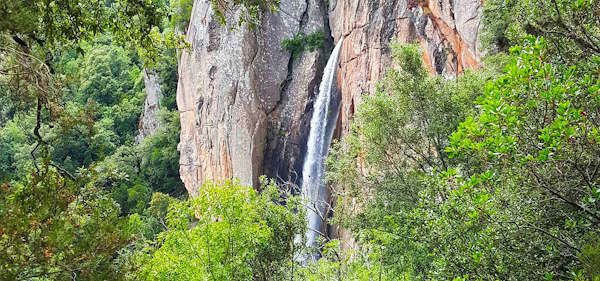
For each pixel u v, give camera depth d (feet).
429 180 29.37
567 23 24.09
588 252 17.17
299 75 120.47
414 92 46.91
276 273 38.19
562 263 20.83
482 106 21.34
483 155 21.54
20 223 14.75
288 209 39.32
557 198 21.07
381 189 47.57
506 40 52.24
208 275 37.68
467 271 22.66
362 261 45.70
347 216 50.37
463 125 21.24
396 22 84.53
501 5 50.21
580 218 20.85
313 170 111.24
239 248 38.34
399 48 48.57
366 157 50.08
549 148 18.52
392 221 39.93
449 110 45.85
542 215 21.67
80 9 24.22
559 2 24.61
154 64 31.24
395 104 48.21
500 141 19.80
